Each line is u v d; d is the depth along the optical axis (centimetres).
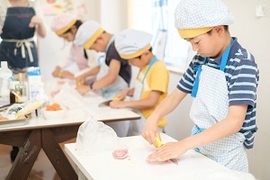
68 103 220
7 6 286
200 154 132
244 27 194
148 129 144
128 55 222
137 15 356
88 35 265
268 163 182
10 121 176
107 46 268
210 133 120
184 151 120
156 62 222
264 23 179
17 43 290
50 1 392
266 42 178
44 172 260
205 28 119
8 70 212
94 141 134
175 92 153
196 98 139
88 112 209
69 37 303
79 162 123
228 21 122
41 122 187
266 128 181
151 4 321
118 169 116
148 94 220
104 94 272
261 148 186
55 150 191
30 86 209
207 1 120
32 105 190
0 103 196
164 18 296
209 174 114
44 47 393
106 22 397
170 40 290
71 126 189
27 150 185
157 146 134
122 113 206
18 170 186
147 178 110
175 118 274
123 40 222
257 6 183
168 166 119
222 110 129
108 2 395
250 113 128
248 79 121
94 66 365
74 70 394
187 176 112
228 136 127
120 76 271
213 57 132
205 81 133
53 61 398
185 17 120
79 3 411
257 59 185
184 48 274
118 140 143
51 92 261
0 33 286
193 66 146
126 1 377
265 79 180
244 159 137
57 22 300
